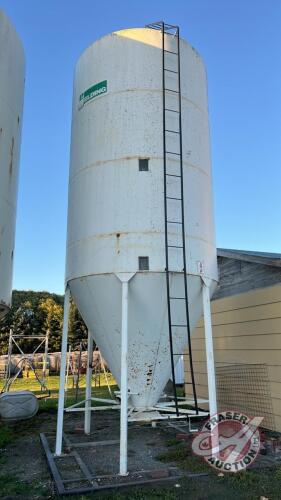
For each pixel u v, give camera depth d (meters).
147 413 6.80
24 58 9.55
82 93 7.63
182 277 6.42
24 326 35.75
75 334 34.25
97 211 6.69
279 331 8.16
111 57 7.29
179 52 7.37
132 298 6.30
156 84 7.05
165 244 6.32
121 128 6.85
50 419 10.47
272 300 8.43
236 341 9.61
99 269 6.41
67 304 7.27
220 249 10.46
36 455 6.92
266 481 5.24
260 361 8.70
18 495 4.95
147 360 6.62
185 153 6.97
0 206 7.82
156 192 6.56
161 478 5.35
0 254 7.73
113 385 19.66
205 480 5.31
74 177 7.43
